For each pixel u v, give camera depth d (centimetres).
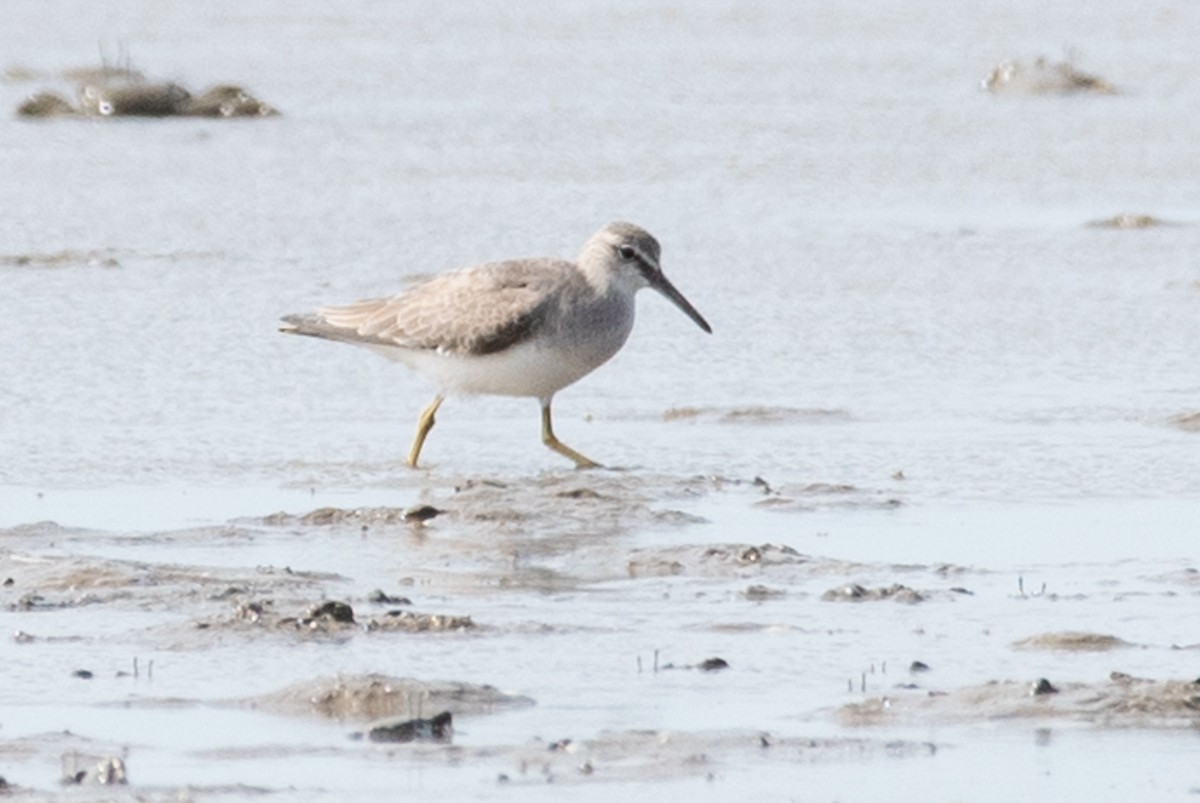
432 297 1689
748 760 968
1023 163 3281
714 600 1248
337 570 1326
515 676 1094
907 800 920
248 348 2042
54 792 917
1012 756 973
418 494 1552
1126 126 3644
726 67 4447
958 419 1789
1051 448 1678
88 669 1101
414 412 1830
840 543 1398
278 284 2364
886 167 3253
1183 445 1683
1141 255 2539
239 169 3234
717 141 3506
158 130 3644
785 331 2139
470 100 3984
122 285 2336
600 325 1680
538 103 3950
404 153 3394
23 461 1634
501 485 1557
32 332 2089
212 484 1576
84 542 1394
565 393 1903
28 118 3744
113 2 5497
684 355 2042
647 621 1202
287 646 1142
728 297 2302
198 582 1276
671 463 1653
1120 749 980
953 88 4134
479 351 1661
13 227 2705
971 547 1386
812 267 2472
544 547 1387
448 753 974
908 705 1039
